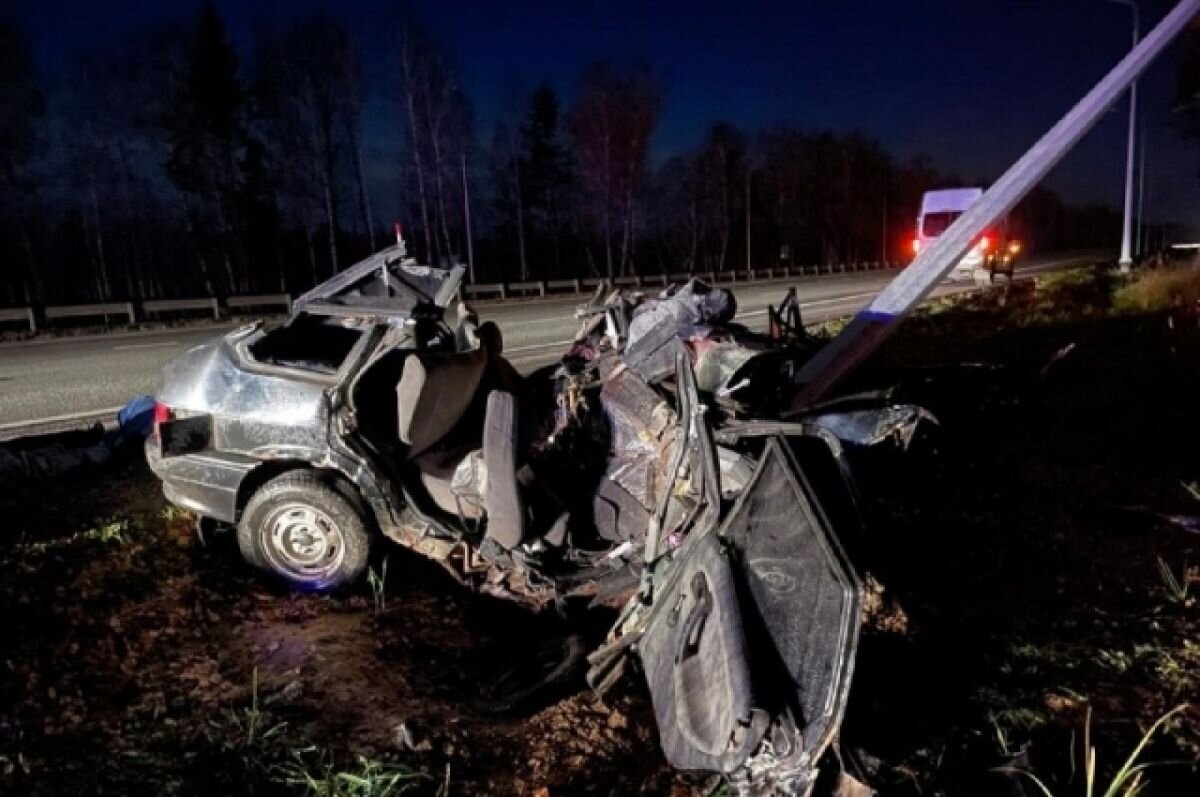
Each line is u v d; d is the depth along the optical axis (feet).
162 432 15.35
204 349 16.28
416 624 14.38
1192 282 48.98
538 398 17.46
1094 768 10.00
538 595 13.94
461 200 146.20
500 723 11.51
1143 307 46.93
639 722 11.39
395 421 16.06
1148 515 18.39
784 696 8.11
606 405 15.11
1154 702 11.47
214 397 15.53
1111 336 41.04
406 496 14.74
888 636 13.28
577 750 10.69
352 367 15.10
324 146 130.41
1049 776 9.94
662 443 13.97
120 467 22.47
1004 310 50.80
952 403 24.59
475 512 14.87
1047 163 33.19
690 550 10.50
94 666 12.41
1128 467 21.77
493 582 14.52
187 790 9.70
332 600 14.93
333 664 12.63
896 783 9.16
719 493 10.77
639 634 11.34
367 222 133.90
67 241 135.74
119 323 74.18
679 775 10.19
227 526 17.46
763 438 13.58
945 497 19.47
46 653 12.59
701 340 14.82
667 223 198.80
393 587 15.58
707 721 8.68
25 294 123.54
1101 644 13.02
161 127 124.88
